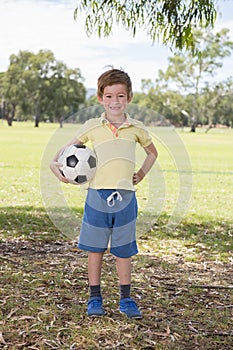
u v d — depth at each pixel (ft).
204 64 196.24
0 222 21.91
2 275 14.25
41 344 10.01
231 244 19.90
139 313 11.46
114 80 10.87
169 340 10.44
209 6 19.84
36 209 25.64
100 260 11.50
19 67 238.07
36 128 181.78
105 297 12.74
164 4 20.01
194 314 11.90
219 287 14.06
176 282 14.48
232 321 11.61
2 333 10.39
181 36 20.48
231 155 74.79
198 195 33.27
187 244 19.52
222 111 200.34
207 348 10.16
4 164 50.14
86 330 10.72
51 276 14.30
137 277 14.74
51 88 233.96
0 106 246.47
